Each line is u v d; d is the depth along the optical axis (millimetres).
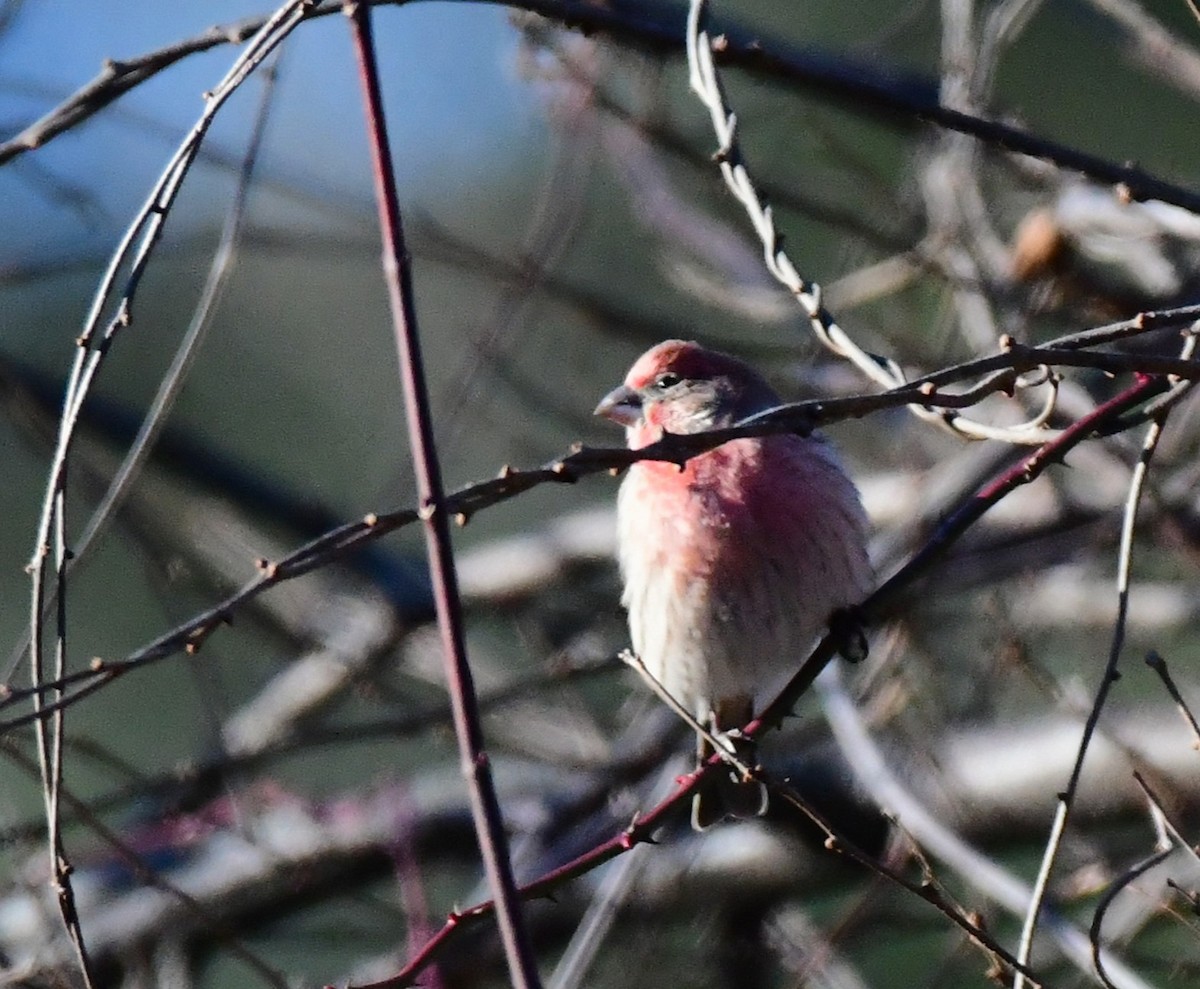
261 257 14797
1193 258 11258
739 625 9578
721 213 12023
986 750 11219
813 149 12500
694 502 9516
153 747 13555
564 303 11984
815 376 11883
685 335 11859
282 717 13227
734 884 11531
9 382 11477
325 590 12469
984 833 11102
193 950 11875
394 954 10938
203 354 14891
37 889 8992
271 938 11664
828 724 11766
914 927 10164
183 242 11109
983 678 11523
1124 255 11195
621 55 11250
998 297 11312
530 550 13219
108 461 12094
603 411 10453
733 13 14688
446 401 12406
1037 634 12195
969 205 11180
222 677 13773
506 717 12078
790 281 7207
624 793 11266
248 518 12523
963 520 7793
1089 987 9828
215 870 11758
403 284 5523
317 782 13828
